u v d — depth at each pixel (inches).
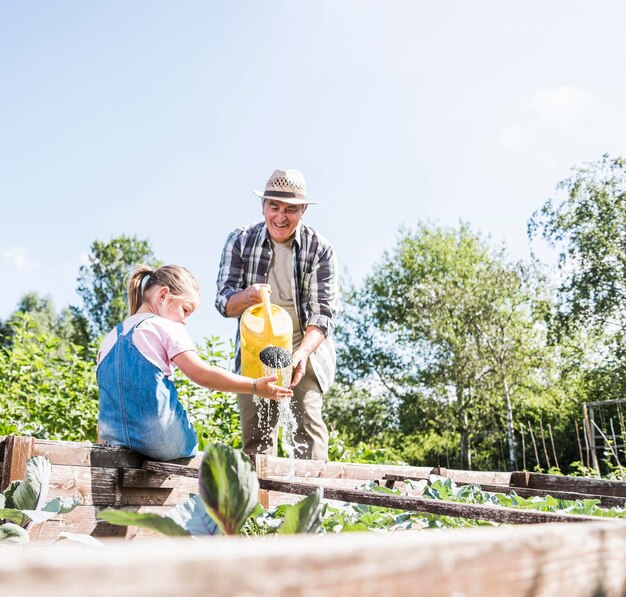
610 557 17.2
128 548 10.3
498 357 811.4
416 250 1079.6
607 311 810.2
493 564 13.9
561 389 816.3
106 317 1387.8
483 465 842.2
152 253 1438.2
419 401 910.4
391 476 98.8
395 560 12.1
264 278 118.3
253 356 96.4
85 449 68.4
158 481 73.4
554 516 34.0
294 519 28.0
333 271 121.3
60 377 207.3
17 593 8.6
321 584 11.1
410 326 979.3
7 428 161.0
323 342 119.4
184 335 79.5
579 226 846.5
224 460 24.9
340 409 1021.8
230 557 10.2
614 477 283.6
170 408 75.0
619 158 844.0
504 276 841.5
